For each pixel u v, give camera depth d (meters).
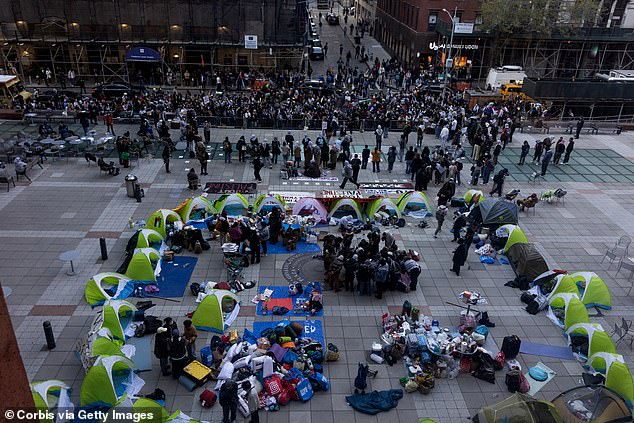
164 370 16.11
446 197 26.61
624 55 59.31
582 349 17.86
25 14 49.97
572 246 24.92
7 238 23.33
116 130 37.16
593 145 39.09
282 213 25.41
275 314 19.06
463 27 55.69
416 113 41.19
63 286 20.25
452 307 20.00
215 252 22.84
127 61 50.75
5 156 31.30
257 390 15.41
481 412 14.38
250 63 54.84
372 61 65.62
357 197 26.36
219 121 38.75
